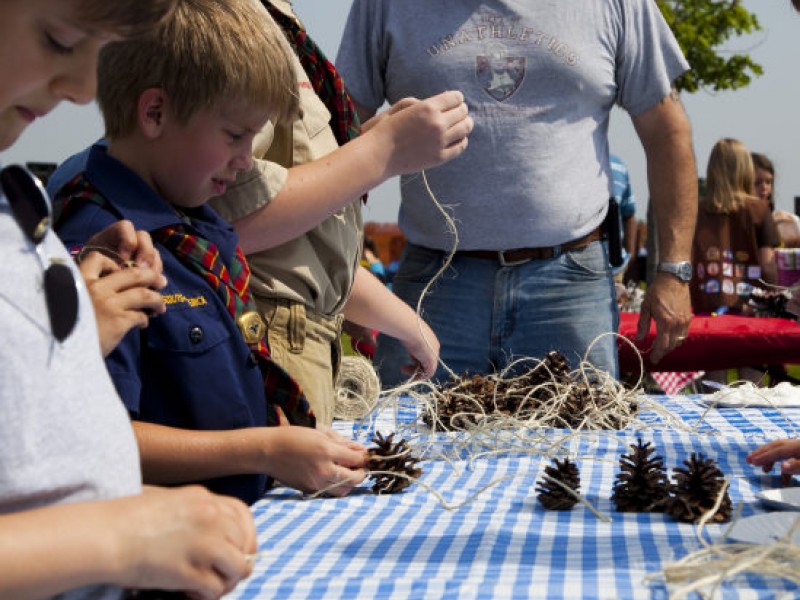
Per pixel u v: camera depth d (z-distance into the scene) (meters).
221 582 0.89
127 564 0.86
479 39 3.28
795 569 1.08
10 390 0.88
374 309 2.50
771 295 4.71
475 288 3.32
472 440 2.12
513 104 3.25
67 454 0.92
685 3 9.07
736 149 6.07
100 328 1.27
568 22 3.27
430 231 3.35
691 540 1.37
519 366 3.30
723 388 2.88
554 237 3.26
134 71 1.66
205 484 1.66
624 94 3.55
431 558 1.31
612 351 3.36
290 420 1.82
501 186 3.25
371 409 2.36
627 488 1.59
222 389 1.66
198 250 1.69
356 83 3.51
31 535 0.83
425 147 2.10
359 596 1.14
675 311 3.53
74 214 1.62
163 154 1.70
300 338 2.13
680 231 3.55
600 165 3.39
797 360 4.37
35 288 0.93
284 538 1.42
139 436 1.56
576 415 2.40
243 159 1.75
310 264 2.15
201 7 1.65
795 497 1.57
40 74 0.94
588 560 1.28
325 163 2.04
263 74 1.67
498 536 1.42
